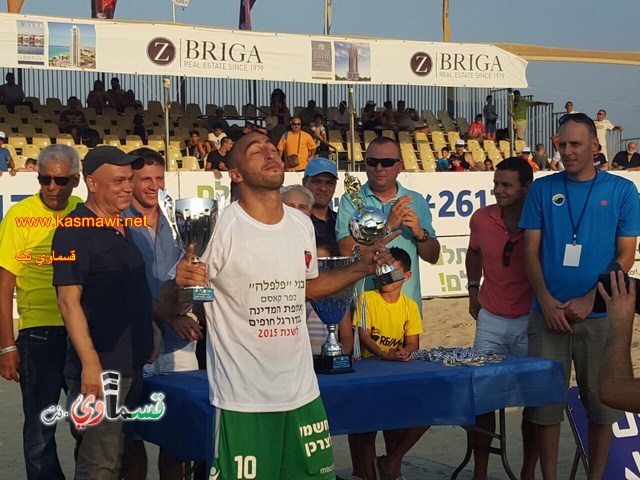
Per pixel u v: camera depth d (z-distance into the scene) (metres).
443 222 14.48
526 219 5.06
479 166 18.80
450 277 14.59
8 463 6.04
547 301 4.92
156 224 4.87
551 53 16.31
